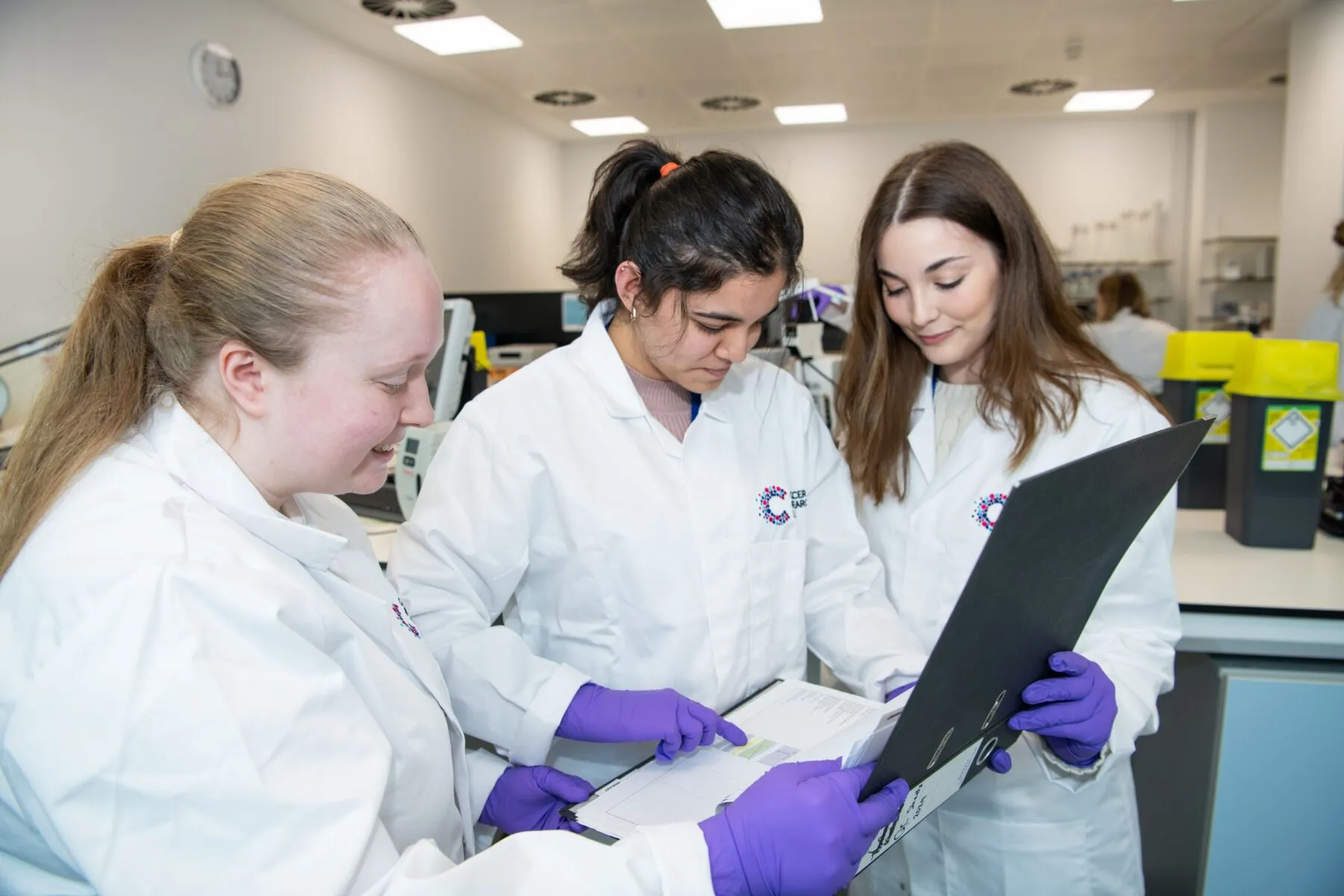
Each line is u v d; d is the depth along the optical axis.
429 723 0.76
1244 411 1.65
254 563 0.61
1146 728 1.00
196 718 0.51
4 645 0.55
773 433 1.14
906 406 1.23
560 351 1.09
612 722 0.91
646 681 1.01
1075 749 0.94
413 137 5.59
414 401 0.69
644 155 0.98
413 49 5.02
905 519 1.23
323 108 4.71
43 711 0.51
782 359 1.71
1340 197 4.19
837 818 0.66
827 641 1.15
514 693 0.94
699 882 0.62
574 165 7.99
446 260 6.10
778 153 7.42
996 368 1.11
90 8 3.36
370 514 1.92
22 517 0.61
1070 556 0.73
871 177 7.30
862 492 1.28
